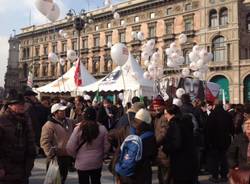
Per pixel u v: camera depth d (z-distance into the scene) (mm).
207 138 10641
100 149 6641
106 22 63125
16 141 4977
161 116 7469
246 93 45781
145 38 56562
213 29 48375
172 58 17938
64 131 7320
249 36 47219
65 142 7238
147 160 5633
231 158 5605
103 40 63688
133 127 5930
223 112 10484
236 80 46125
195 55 18469
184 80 16453
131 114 7688
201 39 49594
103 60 63625
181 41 20156
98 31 64438
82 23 24953
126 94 18141
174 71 48812
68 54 20703
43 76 76062
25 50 82375
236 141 5605
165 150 6598
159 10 55031
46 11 12703
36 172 11070
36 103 12305
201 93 16844
